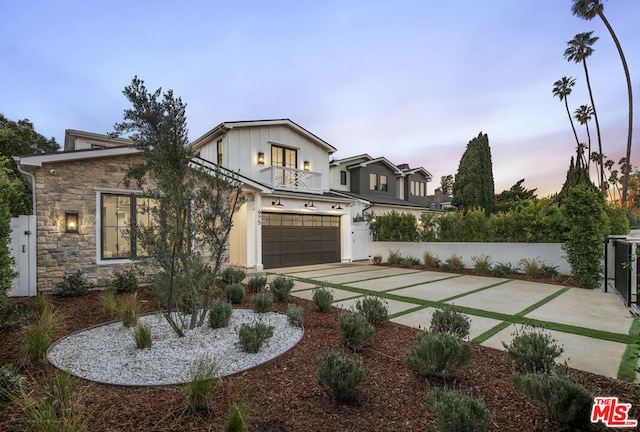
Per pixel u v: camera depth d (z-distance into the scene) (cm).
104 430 221
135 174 429
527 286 855
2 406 251
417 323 509
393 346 398
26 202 1162
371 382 297
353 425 229
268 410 248
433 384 292
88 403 257
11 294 661
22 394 240
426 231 1373
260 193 1184
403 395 272
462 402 202
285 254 1318
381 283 909
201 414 243
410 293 763
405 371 322
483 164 2288
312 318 528
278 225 1298
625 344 412
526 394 245
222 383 295
